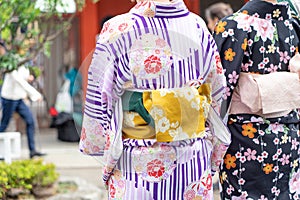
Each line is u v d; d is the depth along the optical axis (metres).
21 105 10.96
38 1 6.75
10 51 6.96
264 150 3.99
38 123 15.24
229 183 4.07
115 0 15.19
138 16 3.34
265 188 4.04
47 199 7.59
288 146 4.07
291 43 4.10
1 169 7.23
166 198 3.35
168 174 3.35
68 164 10.73
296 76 4.04
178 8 3.38
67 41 15.45
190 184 3.39
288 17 4.11
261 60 4.00
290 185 4.15
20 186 7.40
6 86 10.64
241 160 4.02
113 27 3.33
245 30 3.95
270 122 4.01
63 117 13.16
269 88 3.94
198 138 3.44
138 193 3.34
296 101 4.02
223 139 3.62
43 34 8.26
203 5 14.49
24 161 8.09
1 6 6.54
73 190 8.18
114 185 3.44
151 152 3.32
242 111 4.00
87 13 15.02
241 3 13.52
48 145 12.95
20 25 6.78
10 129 12.80
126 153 3.37
